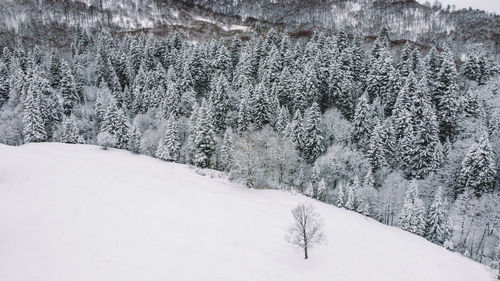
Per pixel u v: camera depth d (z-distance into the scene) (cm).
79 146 5859
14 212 2692
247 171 4353
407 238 3650
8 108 7400
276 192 4266
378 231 3616
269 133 5694
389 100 7131
